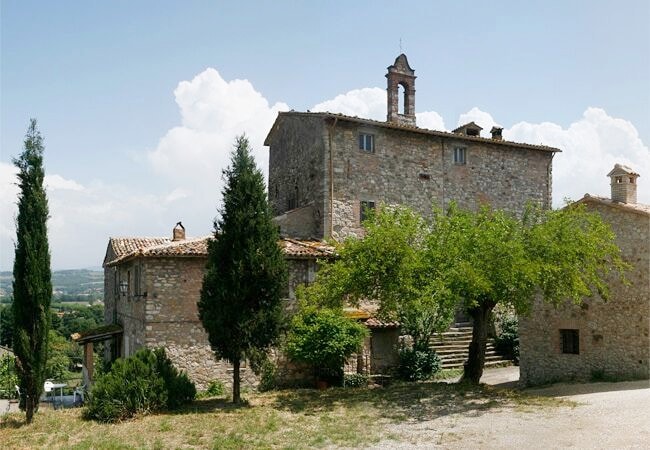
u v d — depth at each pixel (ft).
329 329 65.00
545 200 101.65
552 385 62.23
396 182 89.10
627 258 58.75
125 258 70.79
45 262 51.01
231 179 54.95
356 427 44.24
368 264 54.39
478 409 48.75
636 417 41.78
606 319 60.08
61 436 43.80
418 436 40.70
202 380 64.69
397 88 96.07
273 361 67.31
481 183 96.22
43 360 50.34
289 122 97.19
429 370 73.41
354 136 86.84
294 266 69.77
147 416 49.96
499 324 89.35
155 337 63.46
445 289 50.67
